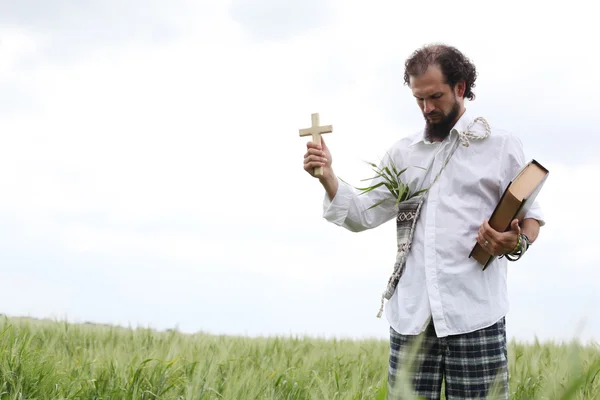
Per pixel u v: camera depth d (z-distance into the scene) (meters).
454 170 3.08
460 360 2.95
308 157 3.20
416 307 3.05
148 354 5.15
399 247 3.19
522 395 3.93
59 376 3.76
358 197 3.36
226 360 4.68
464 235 3.00
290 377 4.32
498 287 3.04
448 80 3.04
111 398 3.56
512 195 2.77
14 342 4.11
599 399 2.65
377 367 5.30
